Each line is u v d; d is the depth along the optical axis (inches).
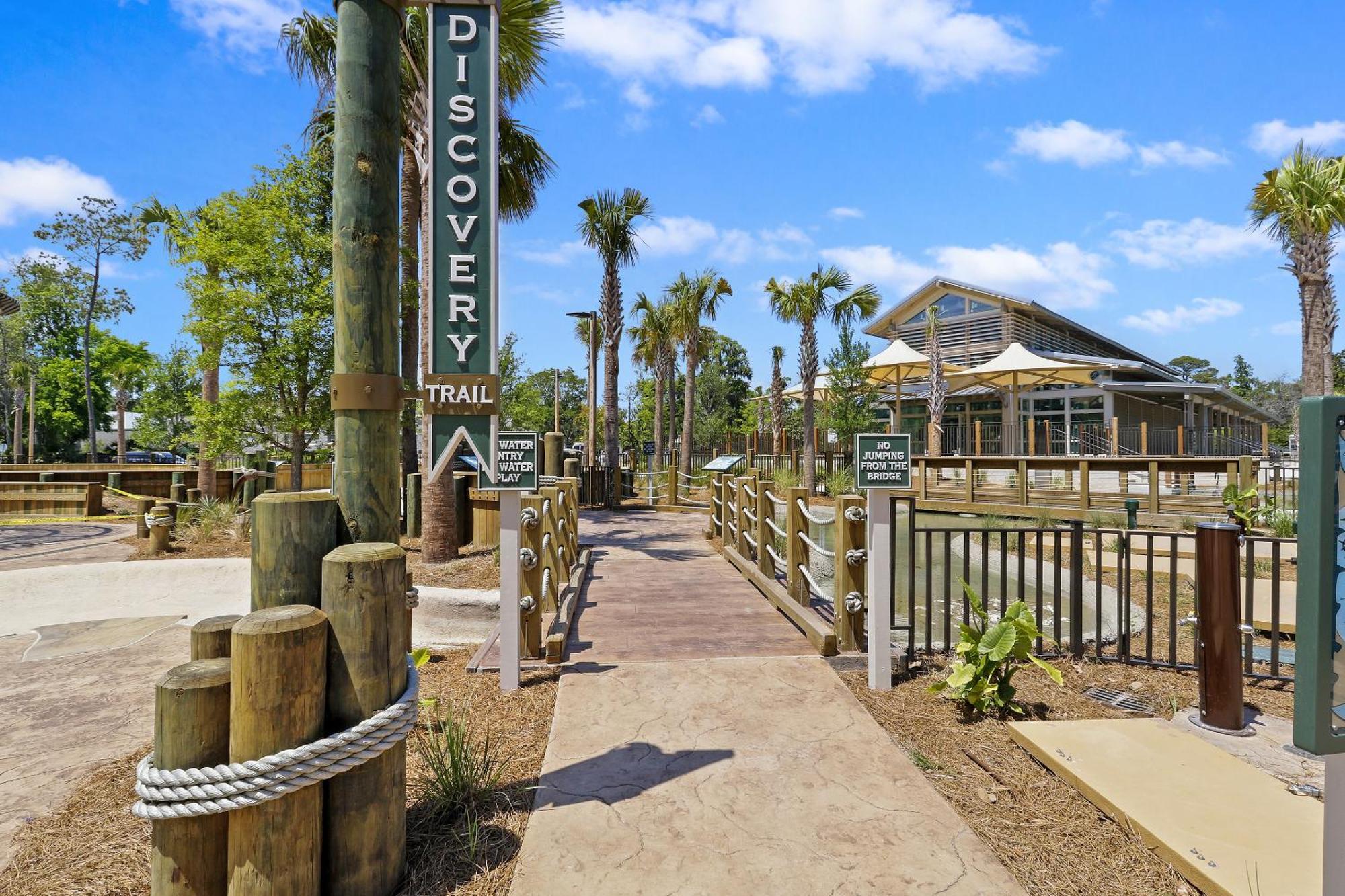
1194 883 84.5
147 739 145.2
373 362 98.1
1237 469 406.3
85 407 1668.3
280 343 376.2
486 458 141.3
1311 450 63.4
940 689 148.5
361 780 81.9
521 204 521.0
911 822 101.0
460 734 116.1
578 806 105.9
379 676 83.5
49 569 303.3
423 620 243.4
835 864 91.0
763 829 99.6
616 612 225.3
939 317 1173.7
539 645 174.1
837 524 177.2
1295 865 84.4
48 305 1533.0
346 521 95.8
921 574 344.5
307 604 86.6
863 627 173.8
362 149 98.3
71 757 135.9
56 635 240.5
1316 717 62.4
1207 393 973.2
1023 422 1055.6
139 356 1718.8
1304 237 495.8
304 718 76.9
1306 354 500.4
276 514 85.7
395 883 86.4
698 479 839.7
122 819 107.6
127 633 242.5
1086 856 92.0
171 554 355.3
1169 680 157.8
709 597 250.5
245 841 74.0
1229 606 129.0
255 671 74.2
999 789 109.9
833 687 153.7
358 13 98.8
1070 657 174.4
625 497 743.1
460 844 96.3
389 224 101.3
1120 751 115.9
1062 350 1197.1
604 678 159.8
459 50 140.6
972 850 94.0
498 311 141.1
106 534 444.5
